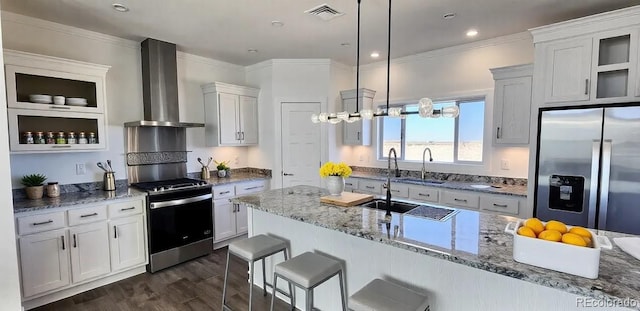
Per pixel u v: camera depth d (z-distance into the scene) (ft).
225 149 15.37
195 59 13.99
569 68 8.75
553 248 4.09
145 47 11.72
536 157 9.30
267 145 15.20
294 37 11.59
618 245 4.93
